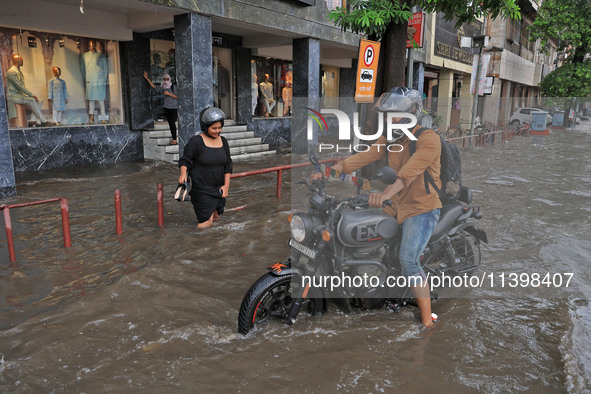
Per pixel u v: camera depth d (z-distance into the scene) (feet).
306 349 9.88
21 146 29.76
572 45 75.61
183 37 29.09
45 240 16.71
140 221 19.39
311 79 39.75
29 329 10.50
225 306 11.96
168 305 11.89
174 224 19.01
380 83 22.22
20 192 24.30
